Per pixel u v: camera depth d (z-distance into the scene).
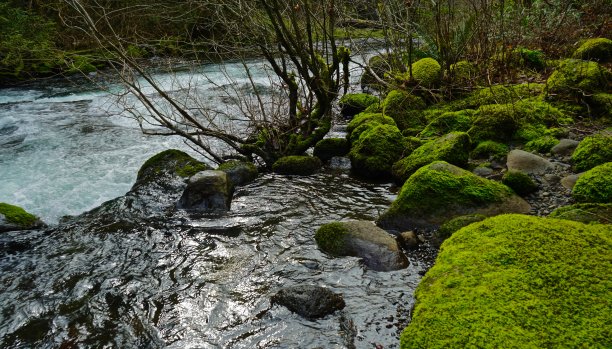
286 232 5.01
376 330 3.38
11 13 13.29
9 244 5.01
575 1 11.86
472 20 9.25
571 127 6.68
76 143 8.39
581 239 3.18
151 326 3.62
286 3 7.05
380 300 3.72
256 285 4.06
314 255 4.48
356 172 6.79
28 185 6.61
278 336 3.40
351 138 7.48
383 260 4.17
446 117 7.38
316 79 7.12
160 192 6.17
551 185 5.23
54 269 4.50
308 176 6.81
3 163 7.46
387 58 10.46
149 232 5.19
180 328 3.57
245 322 3.58
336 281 4.03
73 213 5.82
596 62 8.19
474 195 4.79
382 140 6.70
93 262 4.61
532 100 7.53
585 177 4.80
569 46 10.19
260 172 7.12
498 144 6.38
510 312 2.57
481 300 2.71
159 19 12.87
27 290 4.16
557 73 7.86
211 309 3.77
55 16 14.85
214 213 5.60
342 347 3.24
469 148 6.24
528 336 2.39
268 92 11.13
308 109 7.63
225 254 4.64
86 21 6.41
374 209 5.47
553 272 2.85
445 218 4.73
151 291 4.07
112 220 5.51
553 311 2.55
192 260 4.56
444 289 2.93
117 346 3.41
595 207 4.18
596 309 2.52
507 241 3.24
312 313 3.54
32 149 8.10
